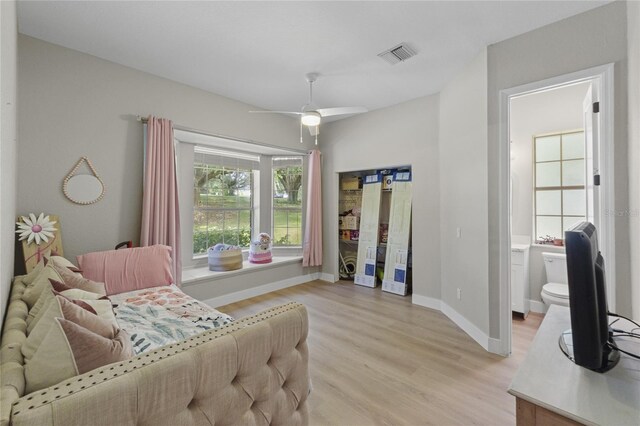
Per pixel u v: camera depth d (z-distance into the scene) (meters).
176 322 1.99
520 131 3.73
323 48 2.62
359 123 4.50
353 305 3.76
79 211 2.68
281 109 4.24
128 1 2.01
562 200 3.50
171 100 3.26
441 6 2.06
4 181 1.10
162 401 0.79
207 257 4.13
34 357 0.92
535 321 3.22
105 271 2.54
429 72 3.09
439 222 3.62
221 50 2.65
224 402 0.94
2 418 0.61
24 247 2.32
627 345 1.12
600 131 2.05
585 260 0.93
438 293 3.63
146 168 2.99
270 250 4.54
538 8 2.08
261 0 2.00
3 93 1.00
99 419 0.68
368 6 2.06
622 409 0.78
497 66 2.51
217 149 4.27
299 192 5.02
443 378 2.15
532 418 0.85
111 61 2.84
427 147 3.73
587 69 2.09
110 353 1.03
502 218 2.49
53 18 2.19
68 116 2.61
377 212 4.62
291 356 1.21
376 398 1.93
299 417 1.24
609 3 2.00
